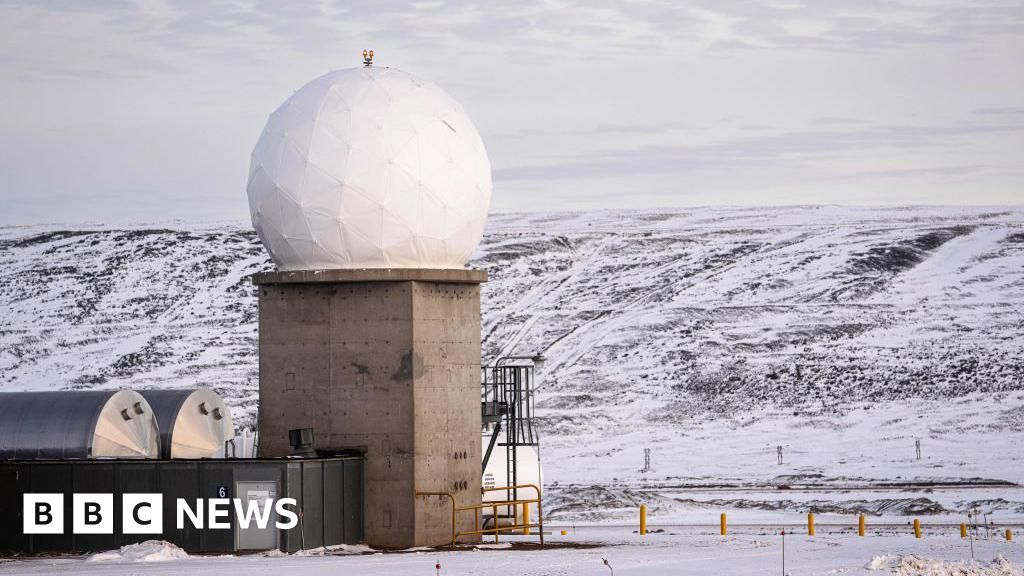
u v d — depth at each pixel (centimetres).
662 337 12575
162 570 3272
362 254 4038
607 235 16425
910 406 10844
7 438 3853
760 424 10594
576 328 13025
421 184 4034
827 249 15275
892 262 14650
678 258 15362
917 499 6450
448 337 4103
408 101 4141
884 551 3891
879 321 12888
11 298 14388
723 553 3794
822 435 10225
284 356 4078
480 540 4191
